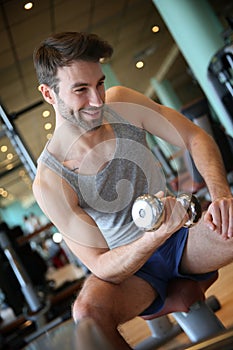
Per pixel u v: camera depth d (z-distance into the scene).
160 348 1.07
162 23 9.33
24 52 6.74
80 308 1.26
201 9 5.98
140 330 2.04
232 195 1.38
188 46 6.11
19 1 5.46
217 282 1.99
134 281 1.41
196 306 1.44
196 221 1.26
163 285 1.45
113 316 1.29
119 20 8.27
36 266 5.01
